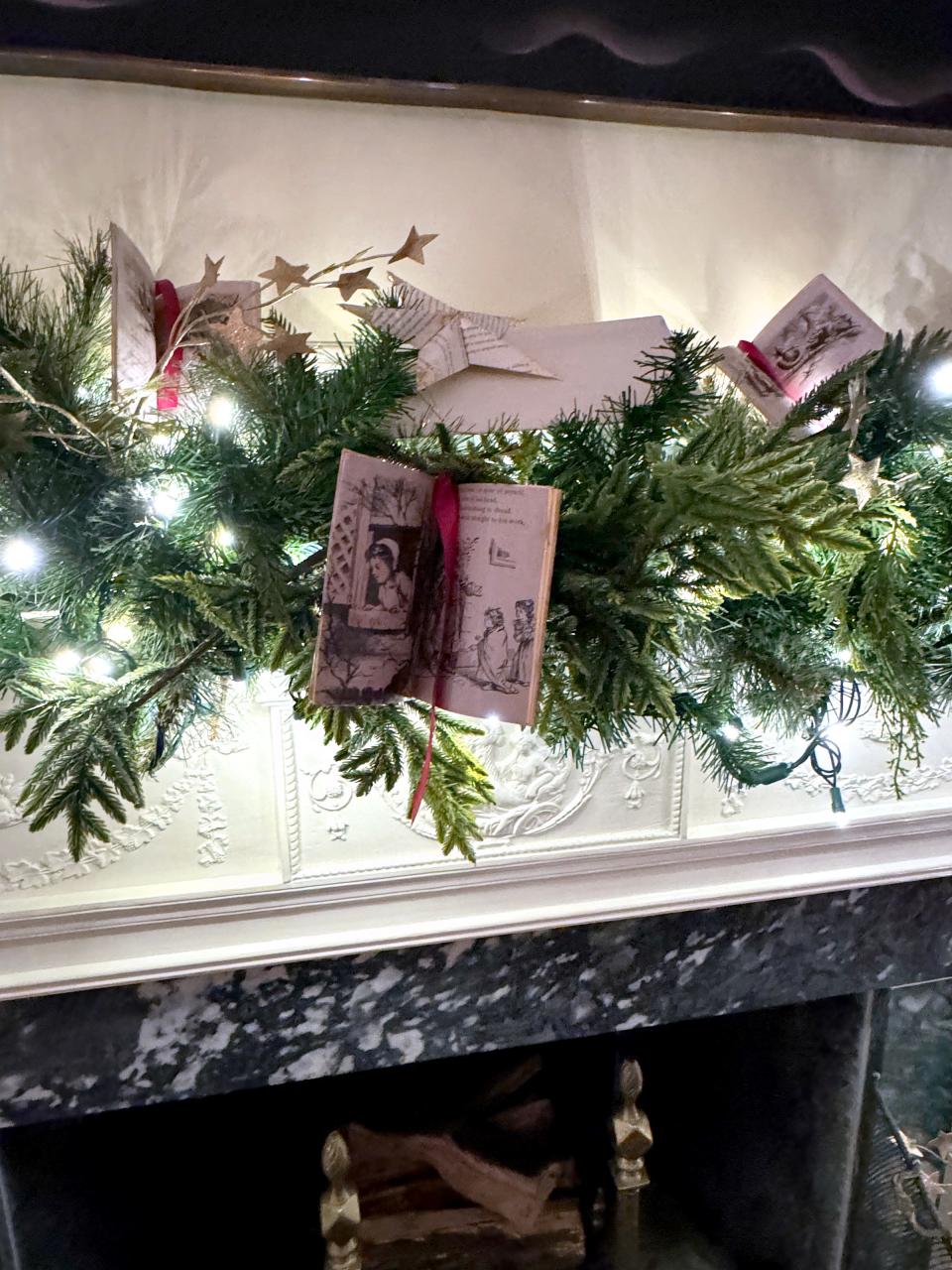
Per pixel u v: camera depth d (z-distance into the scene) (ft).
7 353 2.41
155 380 2.48
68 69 2.91
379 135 3.15
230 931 3.63
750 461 2.28
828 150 3.46
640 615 2.41
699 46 3.26
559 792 3.76
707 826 3.95
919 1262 4.93
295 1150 4.84
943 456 3.11
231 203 3.11
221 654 2.67
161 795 3.48
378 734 2.72
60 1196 4.22
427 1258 4.88
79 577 2.63
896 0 3.34
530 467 2.62
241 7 2.96
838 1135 4.69
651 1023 4.15
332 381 2.54
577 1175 5.17
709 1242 5.21
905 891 4.25
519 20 3.12
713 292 3.49
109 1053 3.68
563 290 3.38
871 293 3.62
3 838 3.39
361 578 2.27
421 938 3.72
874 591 2.71
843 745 3.95
